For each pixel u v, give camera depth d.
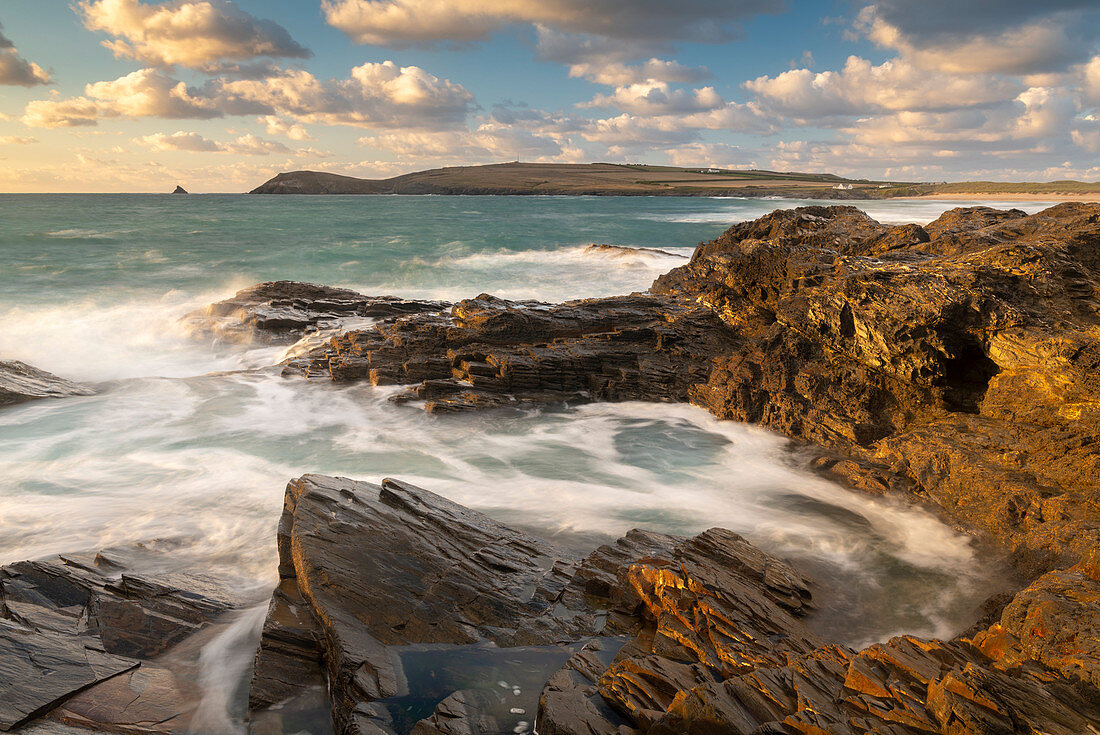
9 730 6.50
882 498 13.94
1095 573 8.31
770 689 6.58
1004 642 7.35
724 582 9.40
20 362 21.17
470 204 163.38
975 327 15.01
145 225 78.88
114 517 12.59
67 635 8.41
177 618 9.21
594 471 15.43
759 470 15.52
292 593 9.56
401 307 28.53
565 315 22.61
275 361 24.67
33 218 90.12
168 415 18.62
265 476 14.73
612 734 6.45
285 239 63.66
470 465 15.66
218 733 7.40
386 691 7.63
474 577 9.66
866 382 16.81
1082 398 13.09
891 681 6.62
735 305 22.14
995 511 12.12
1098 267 16.88
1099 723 5.75
